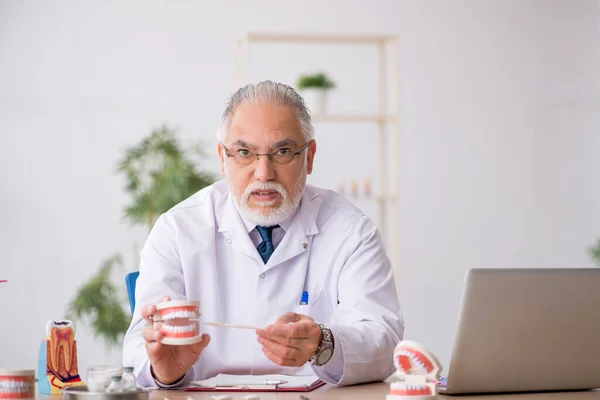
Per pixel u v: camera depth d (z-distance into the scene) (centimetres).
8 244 459
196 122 477
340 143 491
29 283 459
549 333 143
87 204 466
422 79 505
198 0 481
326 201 204
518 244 511
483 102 511
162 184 441
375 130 493
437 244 503
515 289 140
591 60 521
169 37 478
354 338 165
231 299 193
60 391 153
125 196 468
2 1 464
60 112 467
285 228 196
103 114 470
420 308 499
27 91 464
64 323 159
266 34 411
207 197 205
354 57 496
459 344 141
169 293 186
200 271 193
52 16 468
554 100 518
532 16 516
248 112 185
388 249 496
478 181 509
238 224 196
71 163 466
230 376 184
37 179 463
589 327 145
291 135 185
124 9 475
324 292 194
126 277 203
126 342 175
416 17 505
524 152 513
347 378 162
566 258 517
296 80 490
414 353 132
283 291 194
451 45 509
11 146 462
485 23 512
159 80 476
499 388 146
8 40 464
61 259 462
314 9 494
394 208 441
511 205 511
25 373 132
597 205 520
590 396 148
